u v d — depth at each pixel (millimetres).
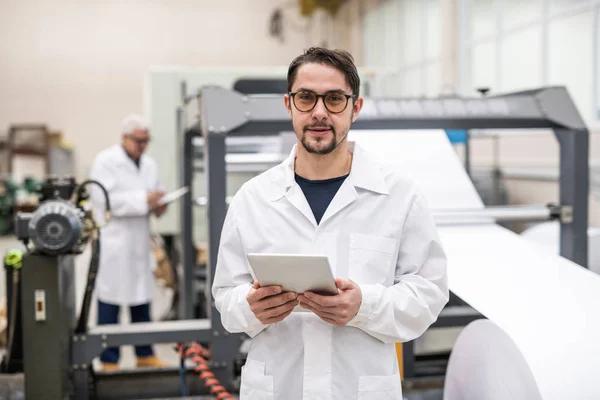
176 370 2639
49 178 2461
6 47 11031
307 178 1433
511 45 5727
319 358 1363
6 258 2621
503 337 1653
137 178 3717
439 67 7578
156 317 4746
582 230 2553
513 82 5715
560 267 2119
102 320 3635
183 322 2533
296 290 1269
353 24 10766
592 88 4539
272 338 1415
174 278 4430
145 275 3686
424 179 2807
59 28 11062
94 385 2555
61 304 2301
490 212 2572
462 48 6625
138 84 11250
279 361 1398
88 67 11148
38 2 11008
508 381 1626
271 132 2424
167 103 4477
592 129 4273
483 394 1756
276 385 1393
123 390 2568
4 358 2609
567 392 1473
